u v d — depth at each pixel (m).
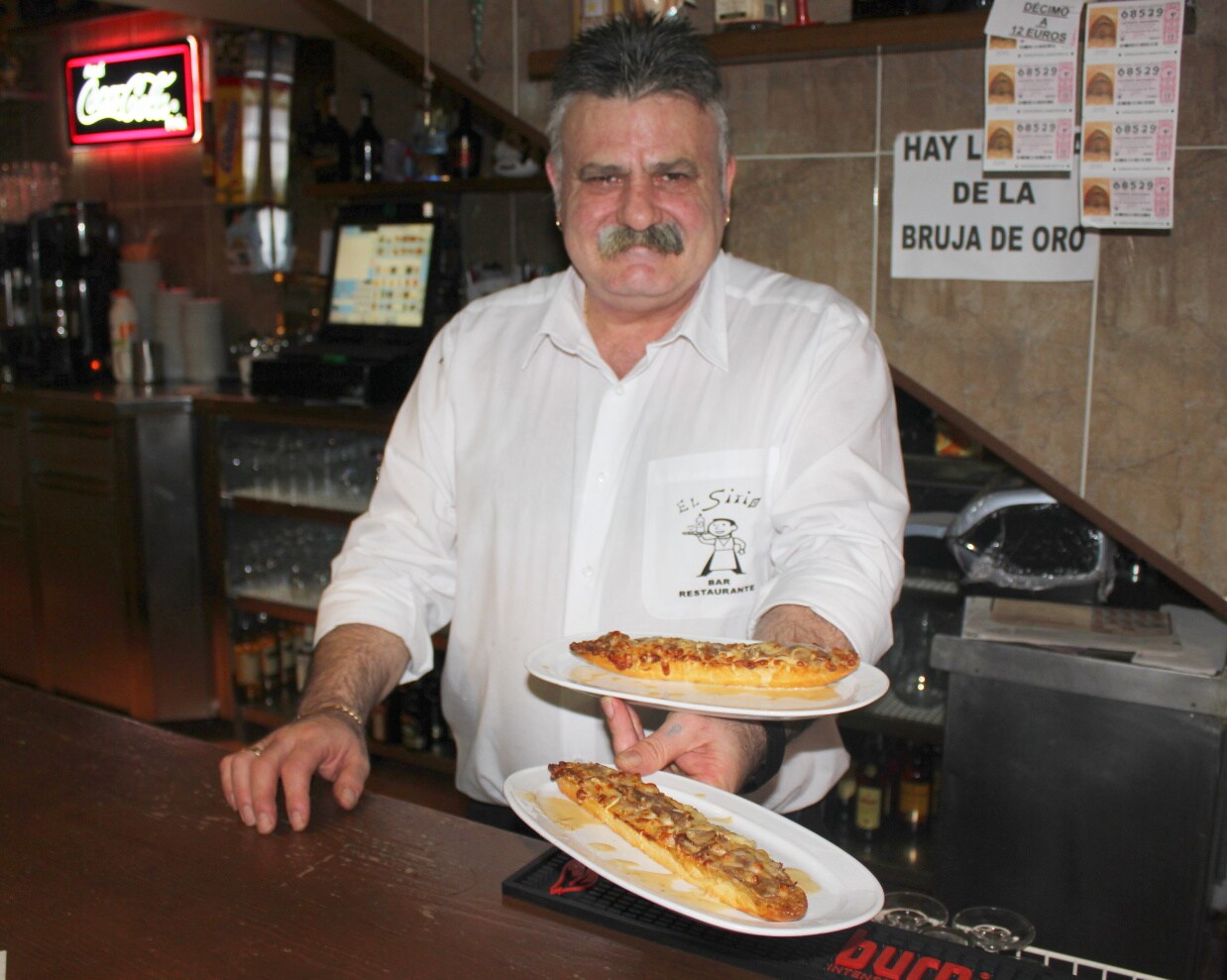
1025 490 2.29
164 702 3.62
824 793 1.63
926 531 2.40
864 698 1.04
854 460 1.42
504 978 0.90
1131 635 2.11
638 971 0.91
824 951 0.92
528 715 1.57
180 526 3.56
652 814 0.99
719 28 2.17
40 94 4.48
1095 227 1.96
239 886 1.05
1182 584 2.03
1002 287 2.08
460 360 1.65
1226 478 1.95
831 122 2.18
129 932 0.97
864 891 0.90
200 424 3.50
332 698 1.31
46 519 3.71
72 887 1.05
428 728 3.37
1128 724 2.01
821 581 1.29
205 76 4.04
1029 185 2.02
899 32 1.96
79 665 3.73
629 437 1.54
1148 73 1.86
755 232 2.29
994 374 2.12
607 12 2.19
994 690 2.11
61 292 3.96
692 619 1.50
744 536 1.50
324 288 3.82
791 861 0.96
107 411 3.44
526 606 1.56
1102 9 1.86
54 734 1.40
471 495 1.61
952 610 2.48
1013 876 2.14
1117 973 1.24
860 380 1.47
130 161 4.30
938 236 2.12
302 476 3.45
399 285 3.41
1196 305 1.92
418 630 1.49
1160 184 1.89
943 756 2.26
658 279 1.41
